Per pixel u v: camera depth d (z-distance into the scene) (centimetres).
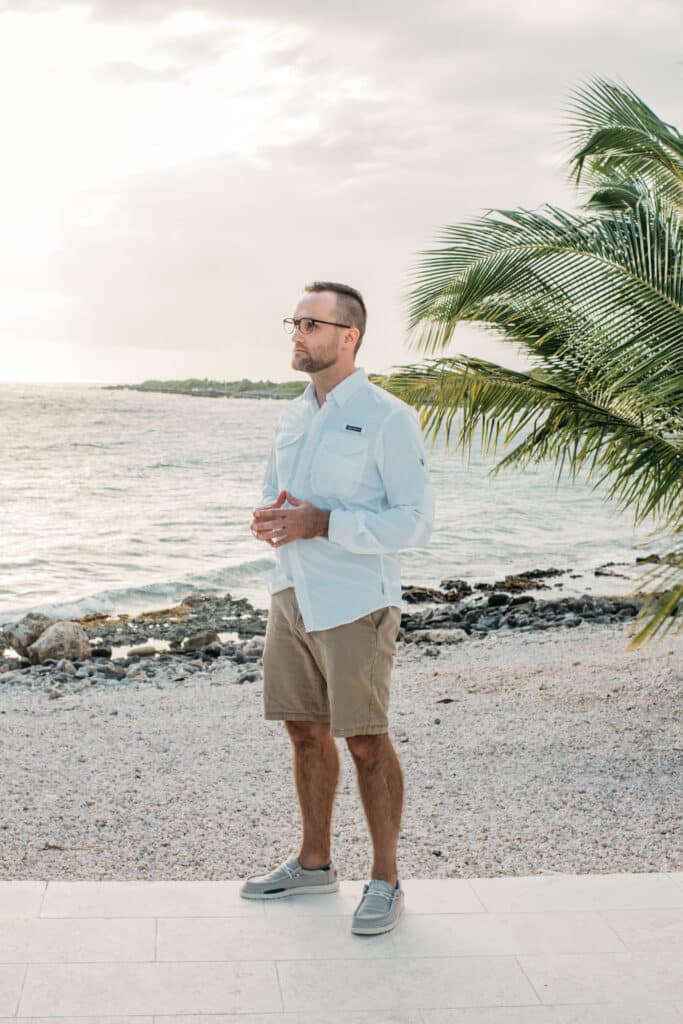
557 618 1257
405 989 284
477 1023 268
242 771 603
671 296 640
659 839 483
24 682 943
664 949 308
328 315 330
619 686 818
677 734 675
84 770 602
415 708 762
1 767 606
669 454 723
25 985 281
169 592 1559
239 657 1083
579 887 353
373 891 324
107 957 298
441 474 3766
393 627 333
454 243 692
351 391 338
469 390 768
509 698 789
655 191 762
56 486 3434
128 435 6281
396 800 333
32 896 338
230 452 5084
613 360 641
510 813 522
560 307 672
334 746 354
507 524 2384
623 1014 272
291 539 318
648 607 621
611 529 2292
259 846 475
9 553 1989
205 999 277
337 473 334
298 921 325
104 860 454
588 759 621
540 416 769
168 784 574
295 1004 275
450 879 361
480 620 1267
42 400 12350
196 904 336
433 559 1877
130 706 807
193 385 15600
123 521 2512
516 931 320
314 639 332
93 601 1479
